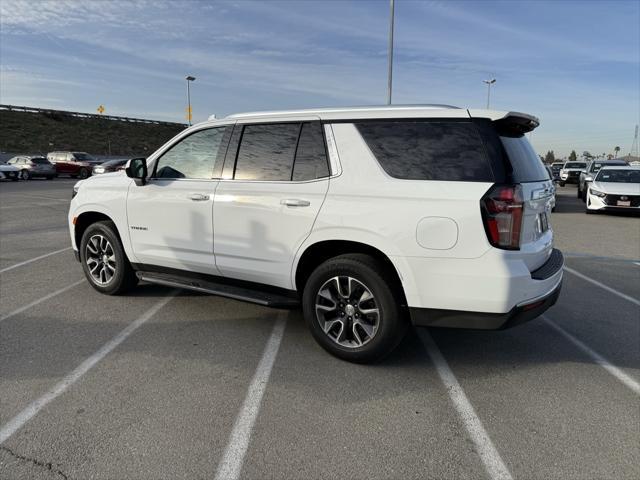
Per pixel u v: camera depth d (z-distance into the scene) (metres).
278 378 3.41
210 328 4.34
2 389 3.18
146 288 5.54
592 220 13.04
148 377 3.38
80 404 3.01
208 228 4.20
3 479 2.34
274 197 3.80
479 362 3.76
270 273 3.93
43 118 57.50
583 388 3.35
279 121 3.93
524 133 3.77
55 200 15.96
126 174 4.72
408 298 3.35
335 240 3.58
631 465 2.52
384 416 2.95
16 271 6.32
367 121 3.57
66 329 4.25
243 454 2.56
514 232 3.13
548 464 2.52
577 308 5.15
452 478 2.40
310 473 2.42
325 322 3.72
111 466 2.45
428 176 3.30
